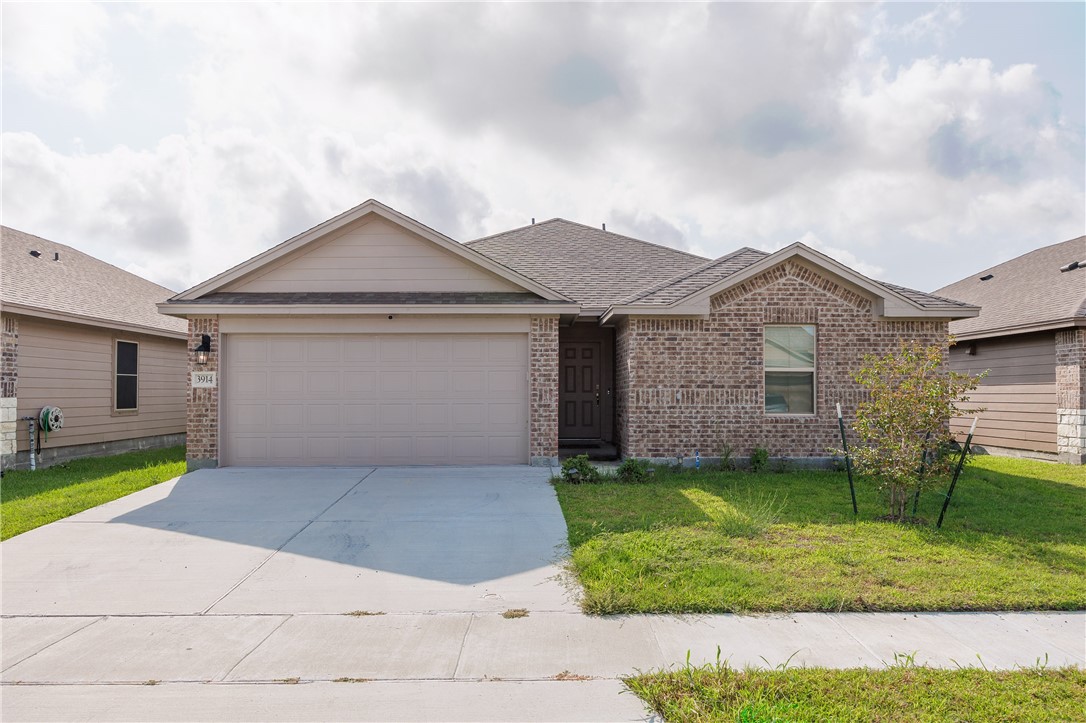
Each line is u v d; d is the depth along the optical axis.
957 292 19.94
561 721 3.73
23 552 7.05
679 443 12.23
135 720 3.74
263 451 12.05
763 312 12.36
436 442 12.12
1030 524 7.93
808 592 5.57
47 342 13.55
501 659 4.52
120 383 15.98
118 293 17.16
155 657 4.58
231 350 12.05
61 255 17.20
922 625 5.05
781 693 3.95
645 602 5.38
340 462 12.05
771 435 12.27
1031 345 14.63
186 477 10.95
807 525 7.83
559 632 4.97
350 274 12.48
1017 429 15.02
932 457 10.66
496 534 7.62
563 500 9.17
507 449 12.16
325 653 4.64
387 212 12.30
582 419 15.05
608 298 13.59
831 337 12.38
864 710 3.76
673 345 12.27
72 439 14.27
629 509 8.62
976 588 5.71
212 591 5.90
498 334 12.20
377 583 6.11
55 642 4.84
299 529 7.88
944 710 3.78
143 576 6.30
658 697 3.93
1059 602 5.39
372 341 12.12
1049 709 3.79
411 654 4.61
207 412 11.85
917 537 7.30
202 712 3.83
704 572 6.00
